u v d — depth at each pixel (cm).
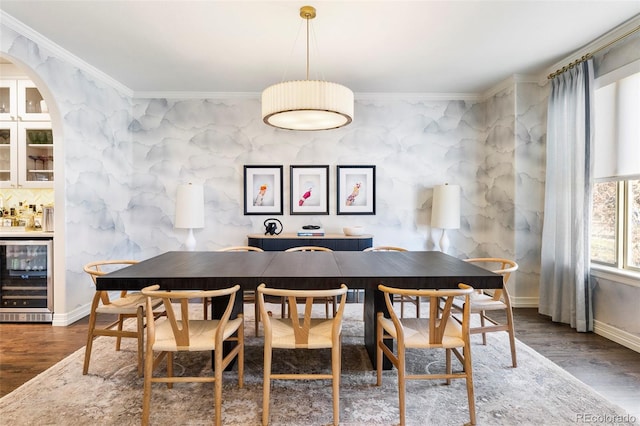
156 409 189
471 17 259
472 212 446
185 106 439
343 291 174
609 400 199
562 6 245
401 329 176
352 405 193
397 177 446
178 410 188
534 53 322
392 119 444
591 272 308
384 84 408
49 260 320
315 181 445
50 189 381
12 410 187
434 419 181
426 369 237
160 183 440
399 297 348
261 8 246
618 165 284
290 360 247
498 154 411
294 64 347
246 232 447
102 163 378
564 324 325
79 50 315
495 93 416
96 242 369
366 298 267
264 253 293
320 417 182
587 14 256
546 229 350
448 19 262
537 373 230
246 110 442
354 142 445
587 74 300
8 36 262
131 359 248
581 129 304
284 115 238
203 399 198
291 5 243
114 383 215
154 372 229
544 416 184
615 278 284
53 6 244
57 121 316
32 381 218
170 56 328
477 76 382
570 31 281
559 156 330
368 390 208
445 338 186
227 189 444
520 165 379
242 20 262
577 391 208
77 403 194
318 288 199
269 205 444
